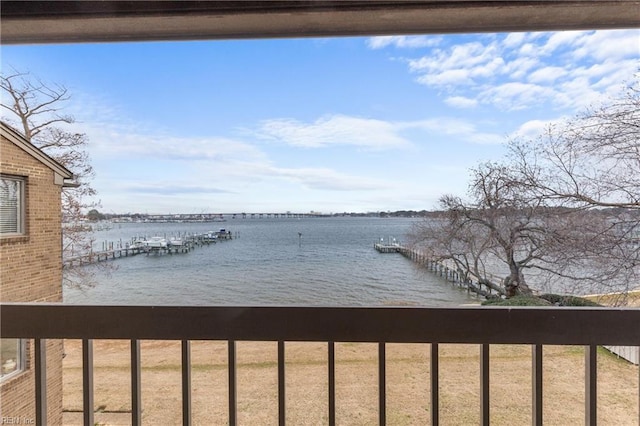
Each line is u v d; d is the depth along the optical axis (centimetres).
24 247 346
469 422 277
